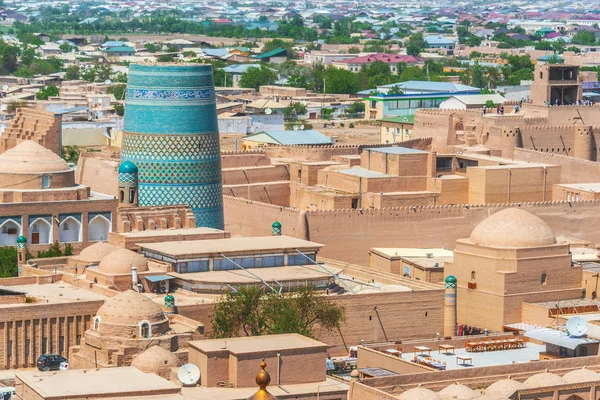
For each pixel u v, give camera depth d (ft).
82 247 532.32
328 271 480.23
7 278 470.39
